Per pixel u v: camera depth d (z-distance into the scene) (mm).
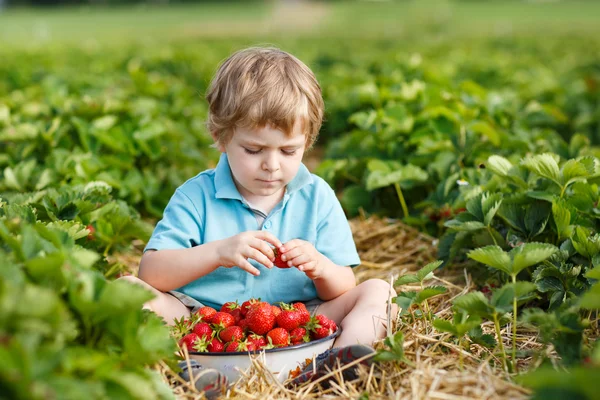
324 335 2613
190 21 43875
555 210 3164
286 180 2816
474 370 2439
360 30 29734
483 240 3441
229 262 2713
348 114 7051
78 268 2002
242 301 2963
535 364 2447
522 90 7852
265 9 53844
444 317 3111
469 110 5367
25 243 2012
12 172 4164
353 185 5297
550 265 2941
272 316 2568
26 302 1671
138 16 48500
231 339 2510
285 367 2482
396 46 14523
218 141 2928
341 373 2434
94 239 3375
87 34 28078
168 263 2787
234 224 2998
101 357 1873
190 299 2887
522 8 46688
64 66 9984
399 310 2908
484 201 3334
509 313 2850
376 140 5309
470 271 3727
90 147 4859
